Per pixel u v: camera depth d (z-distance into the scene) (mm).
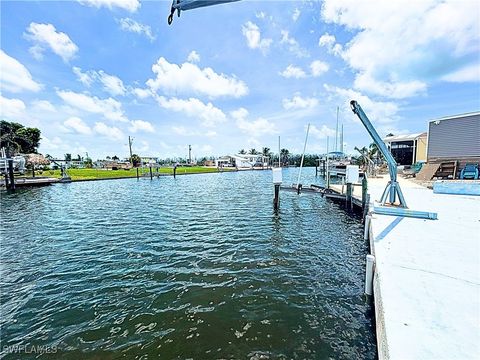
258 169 65312
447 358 1905
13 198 17984
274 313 4223
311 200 16406
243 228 9648
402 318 2420
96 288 5074
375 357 3270
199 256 6723
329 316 4145
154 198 17875
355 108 7383
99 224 10383
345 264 6258
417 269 3527
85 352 3383
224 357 3283
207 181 32969
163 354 3340
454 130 14969
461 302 2684
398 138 24953
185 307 4395
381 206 7801
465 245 4504
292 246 7555
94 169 52562
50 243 7934
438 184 10953
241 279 5422
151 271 5828
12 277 5590
